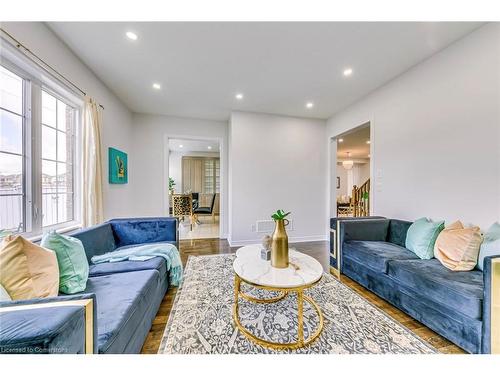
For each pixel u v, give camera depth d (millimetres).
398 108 2633
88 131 2357
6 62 1565
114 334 965
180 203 5691
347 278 2438
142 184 3977
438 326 1439
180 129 4176
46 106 2004
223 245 3832
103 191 2836
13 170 1647
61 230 2039
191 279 2338
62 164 2213
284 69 2500
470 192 1896
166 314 1717
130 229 2408
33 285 1033
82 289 1321
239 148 3842
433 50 2146
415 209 2414
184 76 2664
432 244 1904
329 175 4184
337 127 3922
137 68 2477
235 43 2043
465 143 1935
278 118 4020
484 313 1199
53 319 669
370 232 2547
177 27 1834
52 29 1843
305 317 1649
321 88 2971
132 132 3922
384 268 1893
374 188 2984
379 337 1418
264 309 1762
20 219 1695
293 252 1987
